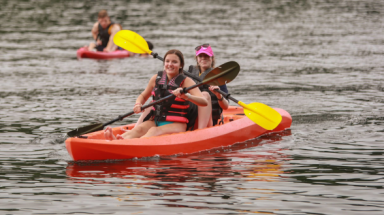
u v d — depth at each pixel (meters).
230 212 13.46
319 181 16.02
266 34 64.50
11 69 42.03
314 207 13.84
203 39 59.97
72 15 84.81
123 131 21.67
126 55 51.34
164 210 13.58
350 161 18.30
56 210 13.61
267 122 20.58
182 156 19.45
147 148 19.16
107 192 15.01
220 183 15.84
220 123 23.27
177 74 20.88
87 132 20.06
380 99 30.27
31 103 29.23
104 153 18.50
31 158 18.77
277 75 39.56
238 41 58.59
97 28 52.00
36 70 41.91
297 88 34.31
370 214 13.36
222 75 20.81
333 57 47.94
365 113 26.72
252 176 16.58
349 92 32.59
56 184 15.77
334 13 85.75
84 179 16.28
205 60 22.81
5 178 16.34
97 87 34.75
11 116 25.81
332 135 22.47
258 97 31.42
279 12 88.69
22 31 67.69
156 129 20.41
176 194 14.81
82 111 27.31
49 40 60.88
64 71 41.75
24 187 15.48
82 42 59.72
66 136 22.09
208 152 20.14
